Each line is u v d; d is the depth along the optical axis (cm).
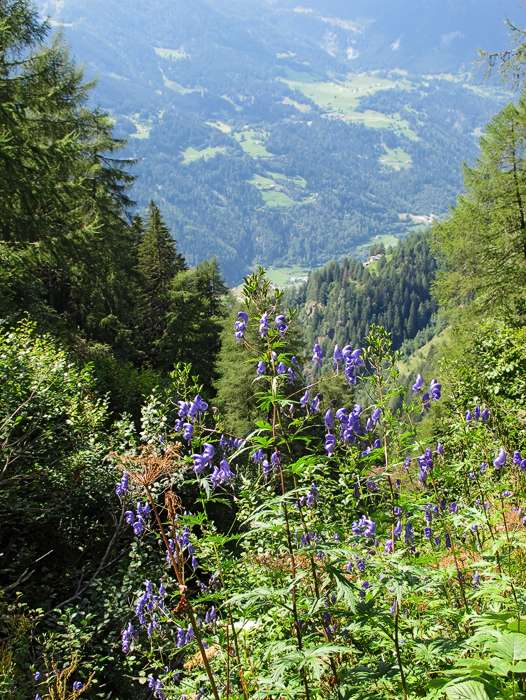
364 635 363
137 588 862
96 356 2016
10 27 1691
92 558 1062
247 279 348
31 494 987
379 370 401
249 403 2419
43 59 1922
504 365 1398
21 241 1728
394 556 328
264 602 315
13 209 1700
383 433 413
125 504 945
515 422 512
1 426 898
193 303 3497
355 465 393
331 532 379
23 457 950
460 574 397
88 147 2850
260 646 405
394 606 317
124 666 789
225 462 361
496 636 269
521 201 2316
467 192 2462
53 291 2709
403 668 316
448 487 473
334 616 359
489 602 371
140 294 3531
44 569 938
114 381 1834
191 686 412
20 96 1714
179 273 3672
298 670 328
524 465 431
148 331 3572
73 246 1961
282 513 335
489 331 1869
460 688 239
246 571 495
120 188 3081
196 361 3412
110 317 2925
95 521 1075
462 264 2492
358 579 404
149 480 320
